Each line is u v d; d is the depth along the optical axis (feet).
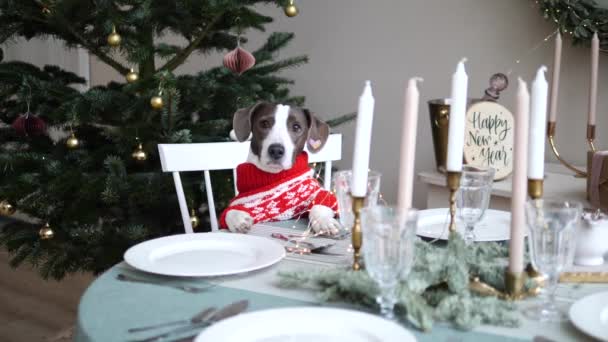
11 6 7.88
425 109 10.38
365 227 3.05
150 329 3.04
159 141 8.12
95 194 7.95
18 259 8.89
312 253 4.37
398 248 3.01
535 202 3.31
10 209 8.62
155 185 7.91
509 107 9.49
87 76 14.56
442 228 4.99
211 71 8.88
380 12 10.69
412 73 10.45
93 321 3.12
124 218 8.68
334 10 11.25
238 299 3.44
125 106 8.02
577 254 4.15
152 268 3.77
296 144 6.12
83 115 7.73
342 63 11.28
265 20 8.05
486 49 9.62
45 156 8.50
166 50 7.98
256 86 8.75
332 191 6.62
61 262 8.53
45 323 9.57
